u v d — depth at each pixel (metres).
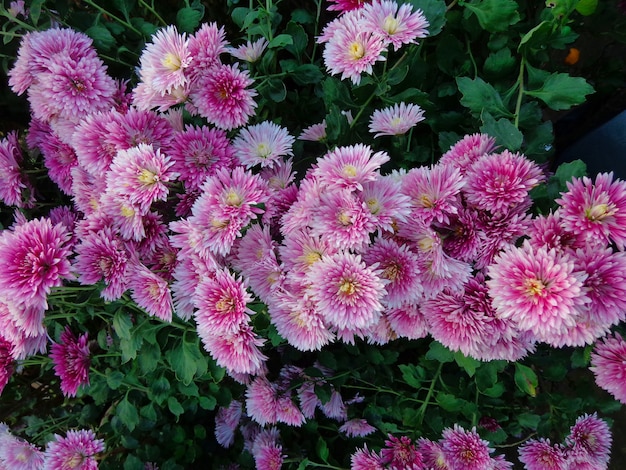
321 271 0.33
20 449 0.49
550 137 0.38
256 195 0.35
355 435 0.51
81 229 0.41
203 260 0.37
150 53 0.38
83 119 0.41
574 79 0.36
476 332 0.34
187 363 0.44
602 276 0.30
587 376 0.57
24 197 0.49
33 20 0.43
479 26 0.41
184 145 0.38
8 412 0.54
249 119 0.44
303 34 0.44
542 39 0.37
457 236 0.34
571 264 0.29
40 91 0.42
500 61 0.40
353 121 0.43
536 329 0.29
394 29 0.36
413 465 0.43
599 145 0.49
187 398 0.53
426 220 0.33
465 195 0.34
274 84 0.44
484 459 0.41
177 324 0.45
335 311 0.33
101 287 0.40
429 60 0.45
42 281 0.36
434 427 0.45
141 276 0.39
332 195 0.33
